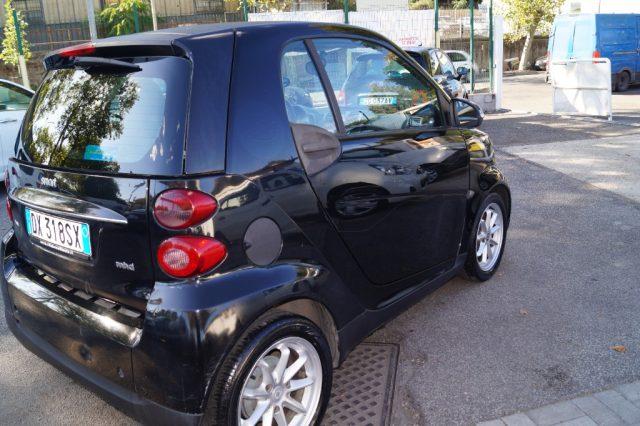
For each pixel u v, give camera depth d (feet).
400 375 10.77
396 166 10.65
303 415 8.66
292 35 9.37
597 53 62.64
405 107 11.69
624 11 97.14
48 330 8.68
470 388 10.30
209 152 7.59
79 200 8.09
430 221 11.85
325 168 9.11
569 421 9.28
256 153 8.09
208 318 7.23
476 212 13.60
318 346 8.61
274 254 8.16
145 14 53.11
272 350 8.15
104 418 9.79
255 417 8.01
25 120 9.87
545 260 16.17
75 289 8.64
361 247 9.89
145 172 7.54
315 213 8.84
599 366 10.87
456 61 52.26
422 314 13.21
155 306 7.30
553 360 11.14
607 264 15.74
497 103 50.44
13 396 10.45
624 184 23.26
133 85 8.21
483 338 12.07
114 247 7.77
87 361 8.11
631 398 9.84
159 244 7.35
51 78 9.71
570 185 23.58
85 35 52.95
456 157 12.59
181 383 7.22
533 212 20.45
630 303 13.43
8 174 9.98
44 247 8.89
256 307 7.68
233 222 7.63
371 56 10.95
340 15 46.55
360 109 10.44
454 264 13.08
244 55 8.48
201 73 7.86
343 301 9.41
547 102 57.62
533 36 109.50
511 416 9.46
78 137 8.55
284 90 8.86
